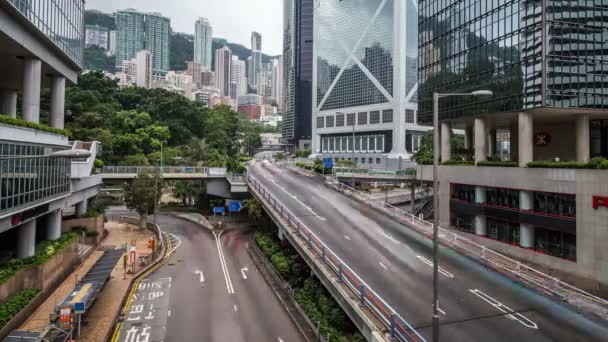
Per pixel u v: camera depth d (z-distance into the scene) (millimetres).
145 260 42938
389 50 147125
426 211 71375
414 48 148375
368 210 48188
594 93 38844
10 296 27922
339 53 170875
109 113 96812
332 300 27891
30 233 33094
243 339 26734
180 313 30812
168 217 73750
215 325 28812
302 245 33375
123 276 38375
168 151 96312
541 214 37125
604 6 39250
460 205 47844
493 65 44375
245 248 51750
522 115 41156
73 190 44344
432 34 55750
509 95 41938
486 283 26844
